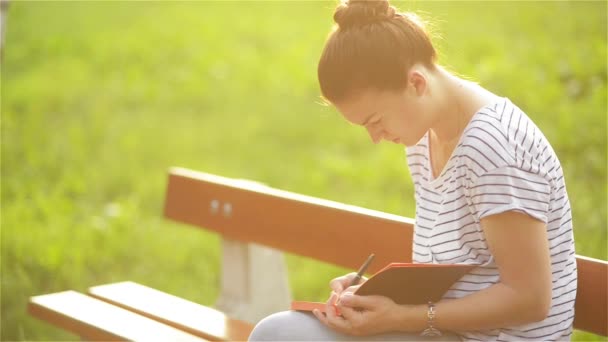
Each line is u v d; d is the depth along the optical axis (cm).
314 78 1118
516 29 1192
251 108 1044
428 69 265
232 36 1339
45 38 1362
